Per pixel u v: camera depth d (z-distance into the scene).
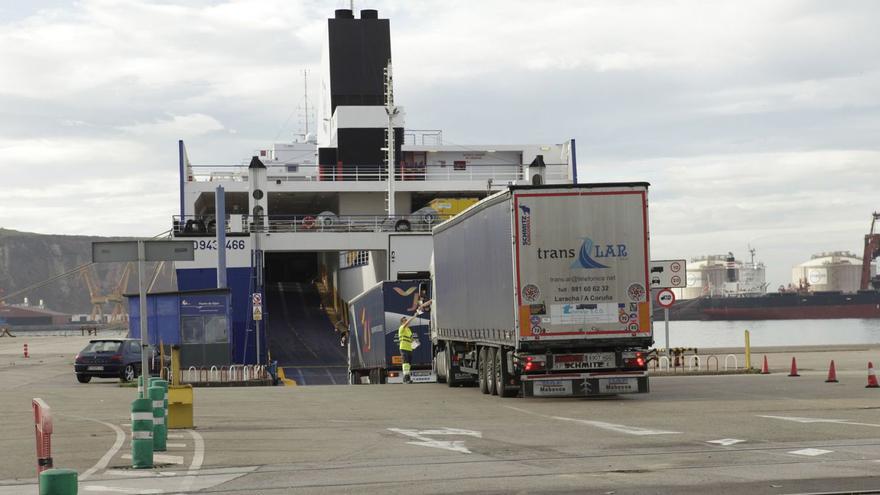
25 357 105.25
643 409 31.47
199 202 108.56
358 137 109.50
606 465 18.70
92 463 21.11
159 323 67.19
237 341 84.25
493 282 37.53
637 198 34.94
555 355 35.03
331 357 89.25
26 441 25.64
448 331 46.94
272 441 24.53
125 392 49.22
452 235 45.03
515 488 16.16
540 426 26.75
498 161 110.69
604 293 34.75
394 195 99.38
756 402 33.19
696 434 23.72
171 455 22.03
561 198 34.78
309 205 117.38
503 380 37.56
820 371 53.84
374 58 119.19
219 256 79.19
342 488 16.80
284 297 125.31
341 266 117.38
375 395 42.06
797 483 15.97
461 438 24.22
